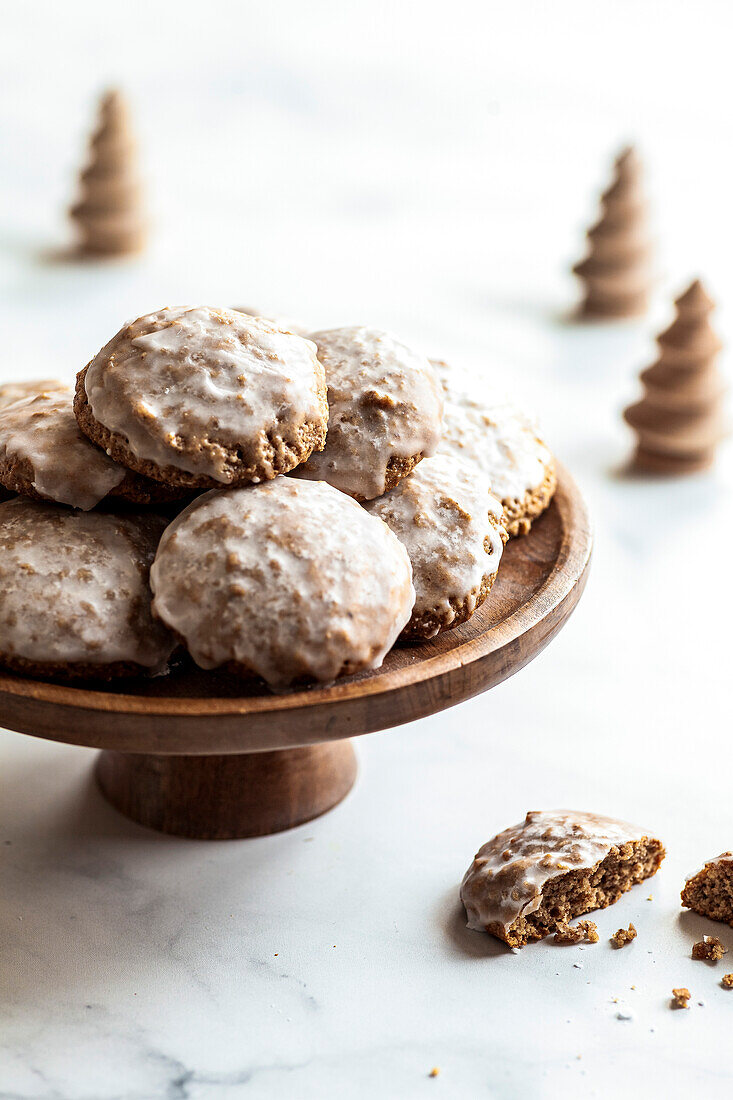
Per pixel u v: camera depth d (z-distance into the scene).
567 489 0.77
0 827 0.75
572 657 0.85
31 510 0.70
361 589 0.67
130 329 0.69
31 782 0.77
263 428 0.67
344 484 0.70
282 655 0.66
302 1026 0.68
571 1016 0.68
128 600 0.68
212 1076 0.66
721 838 0.75
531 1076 0.66
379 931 0.71
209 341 0.68
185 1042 0.67
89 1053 0.67
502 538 0.73
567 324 1.23
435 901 0.72
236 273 1.31
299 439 0.68
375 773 0.78
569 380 1.12
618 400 1.09
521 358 1.15
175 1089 0.66
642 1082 0.66
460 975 0.69
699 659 0.85
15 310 1.18
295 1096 0.66
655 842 0.73
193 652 0.67
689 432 1.00
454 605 0.69
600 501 0.98
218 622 0.66
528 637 0.69
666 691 0.83
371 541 0.68
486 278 1.33
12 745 0.79
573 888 0.71
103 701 0.66
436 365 0.78
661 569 0.92
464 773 0.78
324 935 0.71
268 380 0.68
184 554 0.67
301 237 1.42
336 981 0.69
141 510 0.71
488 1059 0.67
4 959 0.69
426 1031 0.68
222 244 1.39
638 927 0.71
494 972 0.70
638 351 1.17
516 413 0.78
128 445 0.67
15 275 1.27
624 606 0.89
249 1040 0.67
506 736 0.80
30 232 1.39
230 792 0.74
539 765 0.79
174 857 0.74
